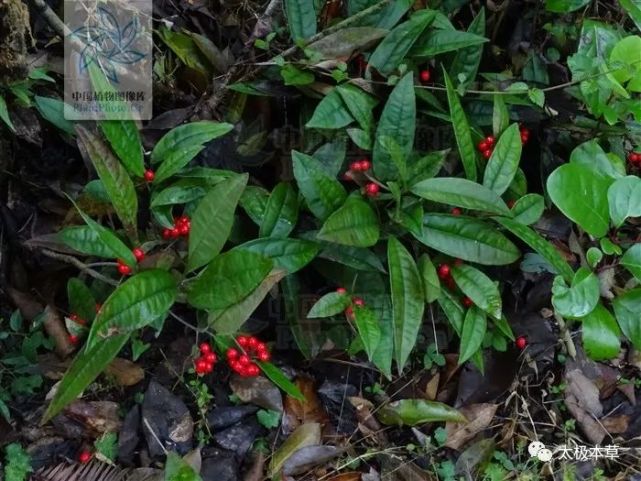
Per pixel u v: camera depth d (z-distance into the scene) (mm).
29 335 689
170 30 732
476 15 792
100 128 663
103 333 571
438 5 781
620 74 712
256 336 741
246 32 767
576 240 776
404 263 674
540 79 788
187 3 758
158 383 701
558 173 688
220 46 769
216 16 767
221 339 663
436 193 667
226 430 705
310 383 743
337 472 714
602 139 793
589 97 727
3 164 694
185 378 712
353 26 715
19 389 671
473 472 729
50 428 676
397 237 704
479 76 792
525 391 771
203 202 621
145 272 606
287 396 730
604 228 695
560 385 777
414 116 690
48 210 709
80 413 682
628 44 704
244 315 627
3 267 702
